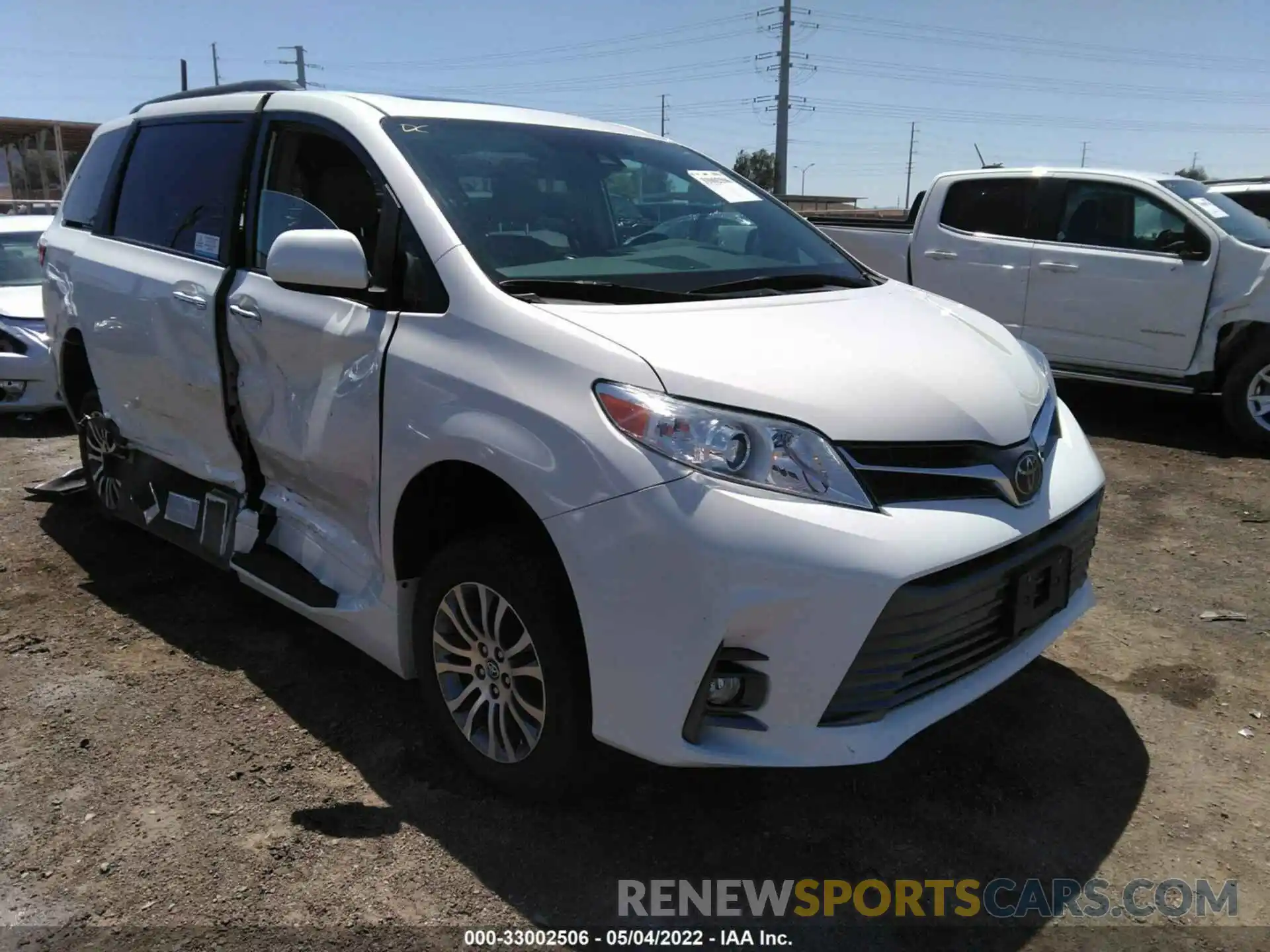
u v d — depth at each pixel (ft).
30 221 28.60
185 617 13.00
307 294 10.25
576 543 7.59
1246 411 22.13
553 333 8.13
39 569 14.58
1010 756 10.02
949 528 7.68
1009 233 25.48
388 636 9.78
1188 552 15.90
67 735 10.18
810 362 8.06
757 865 8.39
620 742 7.76
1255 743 10.28
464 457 8.35
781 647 7.31
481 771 9.12
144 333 12.62
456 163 10.09
